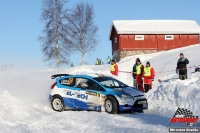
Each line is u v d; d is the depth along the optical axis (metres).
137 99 10.60
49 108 11.95
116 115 9.99
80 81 11.52
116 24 42.09
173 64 24.73
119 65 33.12
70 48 37.62
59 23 36.91
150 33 39.62
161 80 17.36
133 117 9.66
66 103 11.42
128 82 17.78
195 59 24.73
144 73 14.46
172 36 40.19
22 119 9.41
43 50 36.78
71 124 8.60
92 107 10.95
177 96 11.03
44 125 8.53
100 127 8.00
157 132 7.00
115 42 42.75
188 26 41.44
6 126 8.16
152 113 10.69
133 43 39.81
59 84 11.82
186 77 15.48
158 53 38.88
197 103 9.96
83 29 50.25
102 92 10.78
